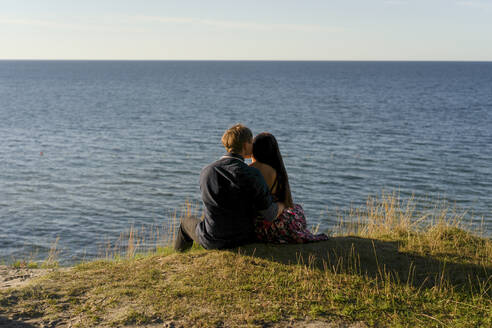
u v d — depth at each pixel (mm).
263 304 3863
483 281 4426
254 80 151750
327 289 4164
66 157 28609
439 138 35312
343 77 174250
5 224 16422
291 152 29641
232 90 100438
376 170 24547
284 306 3850
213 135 37969
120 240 14727
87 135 37688
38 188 21562
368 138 35531
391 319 3703
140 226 16344
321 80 149500
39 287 4156
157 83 133000
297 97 79875
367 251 5168
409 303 3959
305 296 4023
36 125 43625
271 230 5141
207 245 4957
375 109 58781
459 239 5738
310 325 3572
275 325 3555
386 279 4402
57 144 33250
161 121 47281
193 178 23719
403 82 135000
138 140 35312
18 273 5105
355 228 9820
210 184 4691
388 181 22281
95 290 4117
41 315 3658
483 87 109688
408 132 38562
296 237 5199
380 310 3834
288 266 4629
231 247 5000
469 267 4773
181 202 19484
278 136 36625
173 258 4918
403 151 30016
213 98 78188
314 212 17281
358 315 3744
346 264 4754
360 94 87125
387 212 7586
